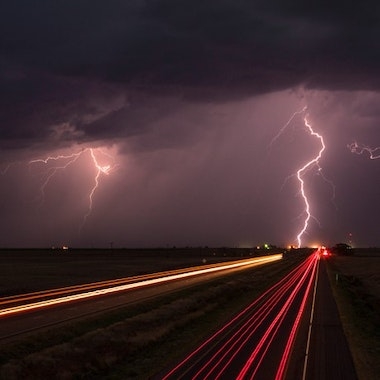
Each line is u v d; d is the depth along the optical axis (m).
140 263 137.00
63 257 183.75
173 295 57.69
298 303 51.94
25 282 73.94
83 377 25.08
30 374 23.94
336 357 27.75
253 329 36.44
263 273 97.19
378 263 145.25
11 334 31.88
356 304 52.84
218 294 60.66
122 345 31.08
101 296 56.12
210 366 25.31
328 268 115.38
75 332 34.16
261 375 23.45
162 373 24.22
